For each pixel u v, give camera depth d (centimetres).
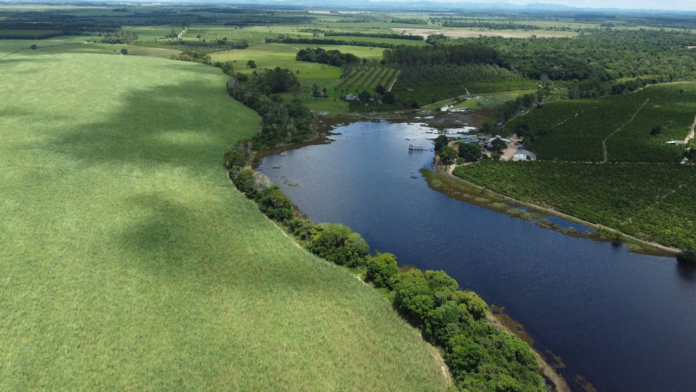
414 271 8831
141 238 9825
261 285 8500
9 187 11738
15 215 10406
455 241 11000
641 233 11006
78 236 9725
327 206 12812
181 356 6706
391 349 7056
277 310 7819
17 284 8106
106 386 6159
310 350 6938
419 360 6856
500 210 12544
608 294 8975
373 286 8781
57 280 8269
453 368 6656
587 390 6694
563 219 11906
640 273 9631
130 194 11862
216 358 6700
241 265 9112
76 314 7450
